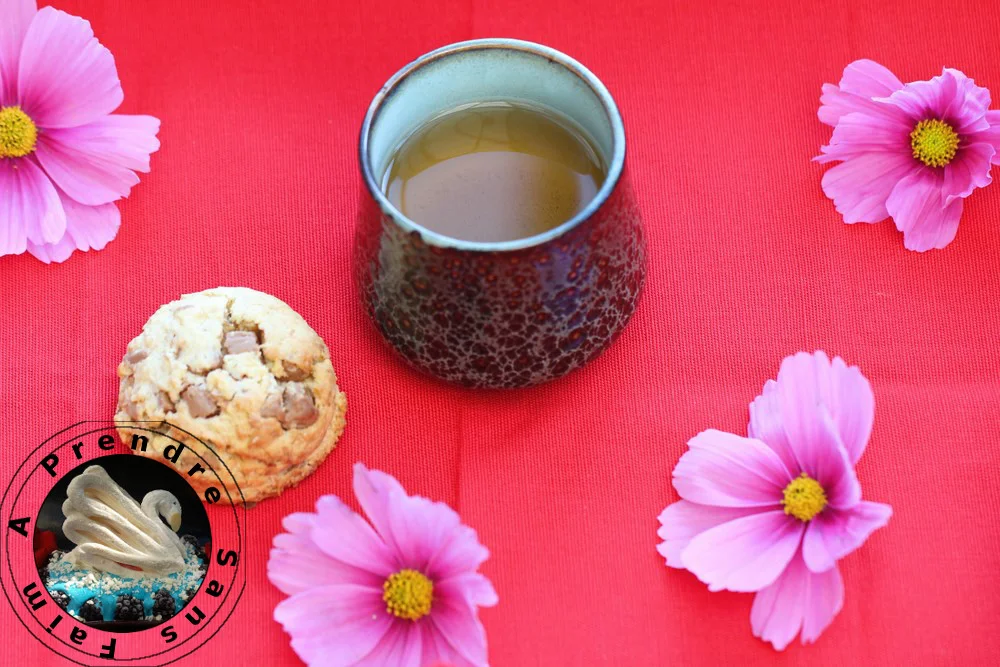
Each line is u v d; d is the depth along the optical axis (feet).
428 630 1.85
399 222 1.80
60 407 2.00
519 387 1.95
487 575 1.91
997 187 2.08
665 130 2.13
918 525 1.92
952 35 2.15
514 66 1.93
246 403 1.90
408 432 1.99
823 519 1.87
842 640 1.88
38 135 2.05
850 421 1.89
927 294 2.04
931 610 1.89
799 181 2.10
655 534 1.93
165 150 2.12
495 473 1.96
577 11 2.17
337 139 2.13
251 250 2.08
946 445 1.96
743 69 2.15
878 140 2.06
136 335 2.04
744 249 2.07
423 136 1.97
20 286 2.05
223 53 2.16
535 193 1.94
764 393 1.96
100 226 2.07
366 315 1.98
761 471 1.90
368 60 2.16
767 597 1.87
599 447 1.97
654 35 2.17
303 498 1.96
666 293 2.05
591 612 1.90
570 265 1.82
